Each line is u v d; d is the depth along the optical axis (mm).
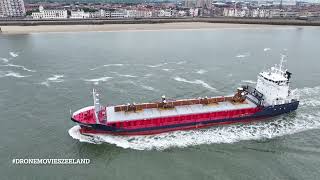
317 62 126938
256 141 59656
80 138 58594
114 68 112438
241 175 48750
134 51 145750
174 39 188500
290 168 50625
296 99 70688
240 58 134125
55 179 46875
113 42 171500
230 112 64688
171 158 53438
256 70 113562
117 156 53750
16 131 60938
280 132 63312
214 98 68188
